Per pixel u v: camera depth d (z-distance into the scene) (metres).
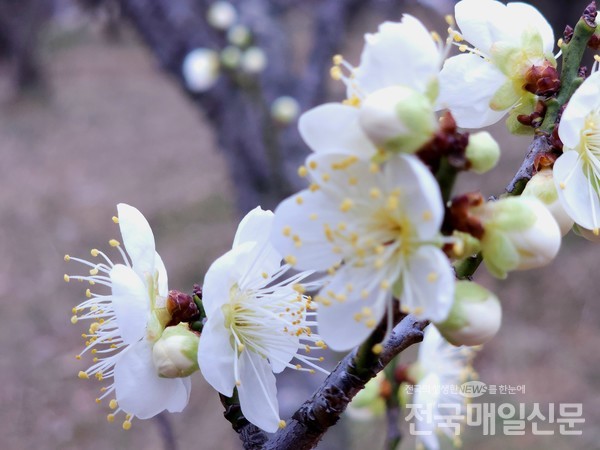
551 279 0.63
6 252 0.80
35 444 0.53
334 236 0.10
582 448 0.44
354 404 0.20
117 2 0.43
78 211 0.89
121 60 1.51
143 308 0.12
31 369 0.61
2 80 1.40
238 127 0.41
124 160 1.04
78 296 0.72
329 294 0.09
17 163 1.05
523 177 0.12
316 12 0.45
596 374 0.52
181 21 0.41
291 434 0.11
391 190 0.09
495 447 0.44
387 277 0.09
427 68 0.09
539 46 0.13
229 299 0.12
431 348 0.20
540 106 0.13
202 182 0.93
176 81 0.43
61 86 1.38
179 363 0.12
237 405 0.12
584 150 0.12
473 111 0.13
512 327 0.59
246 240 0.12
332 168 0.09
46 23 1.42
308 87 0.41
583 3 0.62
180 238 0.79
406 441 0.44
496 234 0.09
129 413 0.12
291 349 0.12
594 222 0.11
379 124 0.09
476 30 0.13
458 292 0.09
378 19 0.53
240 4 0.43
